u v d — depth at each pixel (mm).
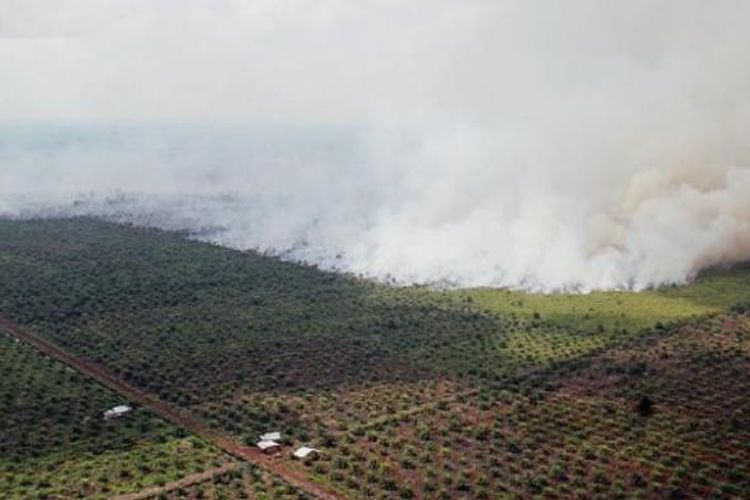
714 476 178000
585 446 190875
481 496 170500
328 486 175875
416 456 188250
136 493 171750
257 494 171750
